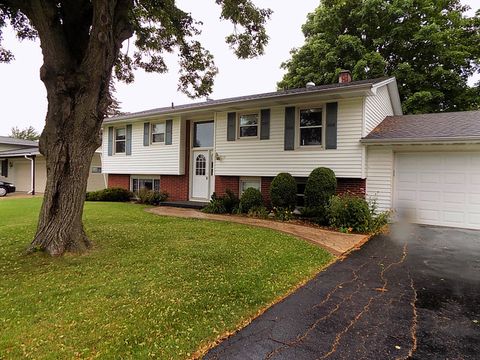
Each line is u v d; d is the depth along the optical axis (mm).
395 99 12477
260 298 3541
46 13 4883
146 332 2729
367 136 9070
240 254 5203
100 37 4836
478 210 8016
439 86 16688
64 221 5090
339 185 9633
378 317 3168
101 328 2773
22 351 2414
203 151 12797
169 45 8312
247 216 9656
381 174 9164
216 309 3215
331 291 3865
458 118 9828
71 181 5117
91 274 4184
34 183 21312
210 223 8180
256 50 8016
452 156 8383
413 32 16516
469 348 2605
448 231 7633
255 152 10836
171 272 4273
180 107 13492
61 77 4887
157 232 6898
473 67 16750
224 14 7352
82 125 5059
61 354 2385
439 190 8555
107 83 5211
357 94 8828
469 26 16922
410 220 8891
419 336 2797
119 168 15211
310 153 9789
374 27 17484
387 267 4816
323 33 18297
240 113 11281
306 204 9000
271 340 2727
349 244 6227
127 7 5547
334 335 2814
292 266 4691
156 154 13695
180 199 13297
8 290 3631
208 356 2475
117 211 10406
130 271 4316
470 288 3951
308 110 9977
